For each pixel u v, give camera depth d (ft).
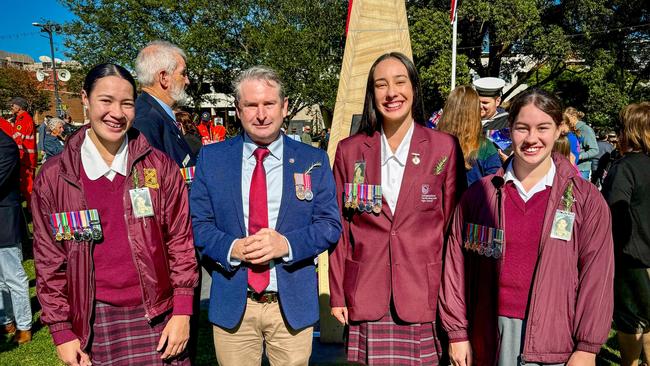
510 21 53.36
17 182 12.07
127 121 5.98
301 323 6.56
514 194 6.14
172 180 6.52
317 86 65.46
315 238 6.45
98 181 6.07
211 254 6.43
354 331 7.13
